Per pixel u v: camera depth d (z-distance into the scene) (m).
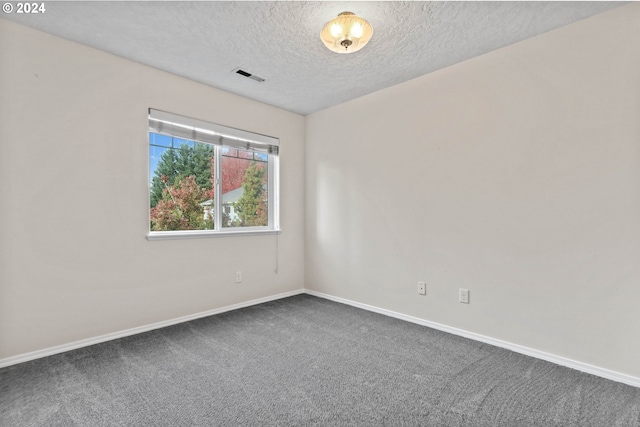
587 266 1.95
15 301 2.03
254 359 2.10
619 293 1.85
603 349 1.89
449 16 1.92
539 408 1.58
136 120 2.54
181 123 2.79
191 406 1.59
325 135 3.64
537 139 2.14
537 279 2.15
